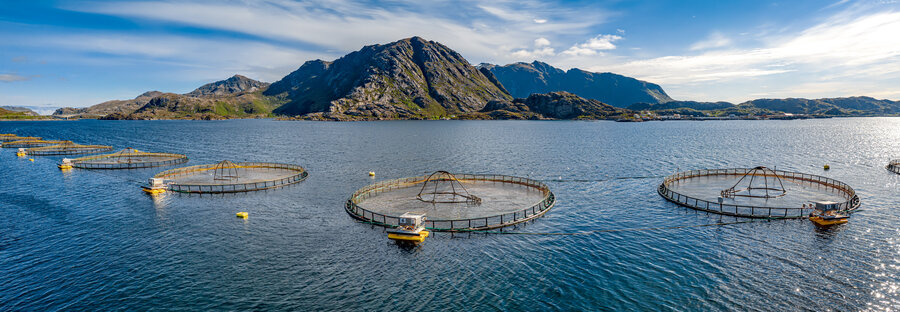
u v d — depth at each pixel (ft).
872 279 149.59
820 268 158.51
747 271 156.97
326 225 214.28
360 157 512.22
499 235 198.29
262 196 280.51
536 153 550.36
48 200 266.57
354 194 263.08
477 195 276.41
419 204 253.03
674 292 142.10
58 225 215.10
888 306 131.85
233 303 136.77
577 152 560.20
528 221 220.23
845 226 205.16
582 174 377.50
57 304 136.26
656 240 191.21
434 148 620.90
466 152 565.53
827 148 603.67
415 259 170.50
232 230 206.80
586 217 228.84
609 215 232.53
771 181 319.47
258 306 134.92
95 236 198.29
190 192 287.69
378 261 168.55
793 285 146.00
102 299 139.44
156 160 465.88
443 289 145.69
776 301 135.64
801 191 281.54
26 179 340.59
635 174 374.63
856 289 142.61
